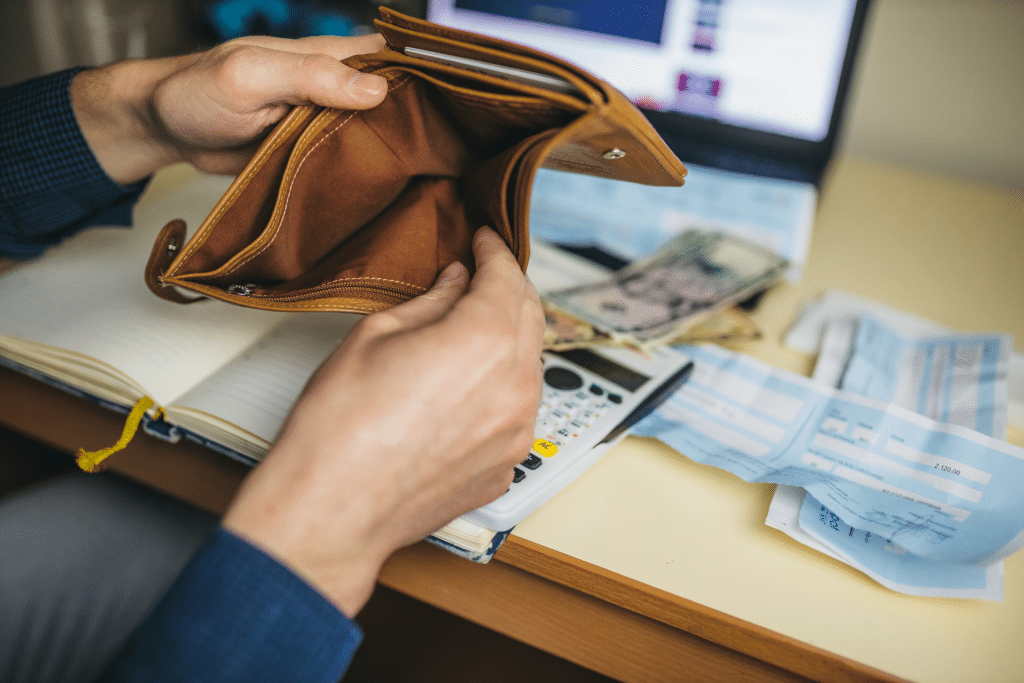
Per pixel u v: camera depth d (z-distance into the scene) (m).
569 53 0.89
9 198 0.50
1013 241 0.82
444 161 0.39
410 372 0.28
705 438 0.43
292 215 0.37
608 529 0.37
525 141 0.29
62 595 0.42
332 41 0.49
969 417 0.46
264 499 0.26
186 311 0.47
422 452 0.28
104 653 0.40
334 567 0.27
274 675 0.26
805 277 0.71
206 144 0.48
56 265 0.52
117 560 0.45
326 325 0.48
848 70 0.81
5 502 0.48
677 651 0.36
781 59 0.83
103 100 0.47
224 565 0.25
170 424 0.40
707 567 0.35
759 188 0.85
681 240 0.71
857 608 0.34
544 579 0.36
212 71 0.41
